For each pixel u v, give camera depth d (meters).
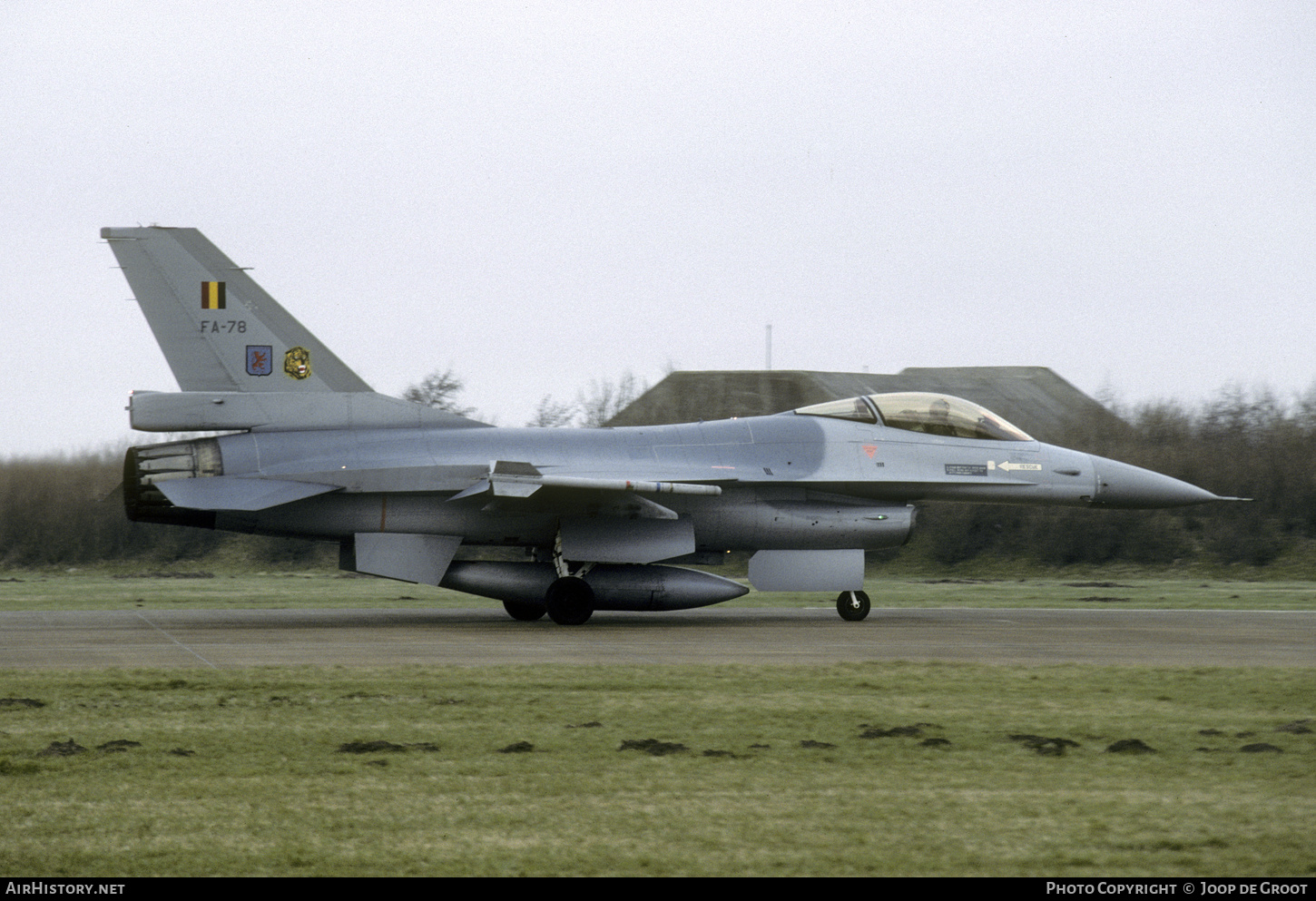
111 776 26.34
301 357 66.81
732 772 26.81
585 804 24.05
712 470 68.56
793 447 71.06
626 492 64.62
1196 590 107.38
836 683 40.16
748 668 44.03
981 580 133.75
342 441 65.69
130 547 148.25
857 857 20.70
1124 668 44.59
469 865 20.23
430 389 171.25
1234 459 152.38
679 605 67.50
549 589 64.69
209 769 27.05
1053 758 28.39
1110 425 173.62
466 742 29.95
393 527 65.62
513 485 59.50
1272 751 28.97
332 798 24.52
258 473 63.62
